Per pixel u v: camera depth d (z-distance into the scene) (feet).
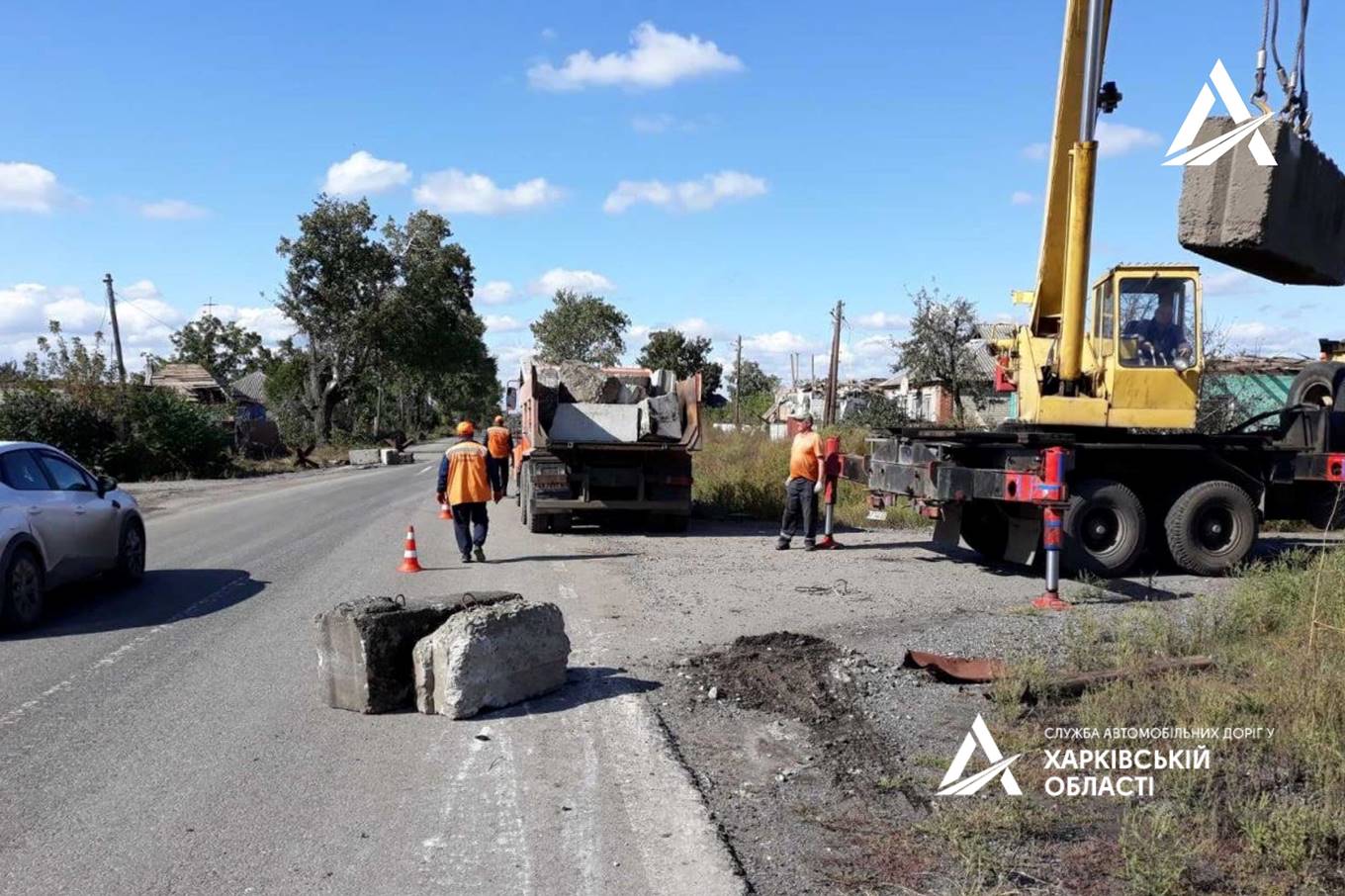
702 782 17.08
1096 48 34.30
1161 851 13.56
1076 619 27.71
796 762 18.02
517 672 21.26
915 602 32.30
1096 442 37.52
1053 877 13.41
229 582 36.63
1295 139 20.42
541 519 50.98
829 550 45.03
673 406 51.60
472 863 14.06
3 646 26.73
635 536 50.42
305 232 189.16
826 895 13.17
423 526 55.01
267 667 24.43
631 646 26.32
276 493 83.05
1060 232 37.22
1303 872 13.16
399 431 235.20
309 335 197.47
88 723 20.16
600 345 234.99
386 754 18.37
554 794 16.48
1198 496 37.29
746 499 60.90
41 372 112.88
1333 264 22.98
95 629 28.68
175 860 14.16
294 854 14.34
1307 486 40.22
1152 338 36.70
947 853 14.29
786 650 24.99
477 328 214.69
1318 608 24.67
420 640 21.01
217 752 18.48
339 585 35.68
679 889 13.29
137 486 97.14
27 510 29.12
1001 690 20.43
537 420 49.90
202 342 319.88
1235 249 20.02
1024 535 36.88
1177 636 24.44
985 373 116.57
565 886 13.38
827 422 133.59
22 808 15.99
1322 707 17.89
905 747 18.56
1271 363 73.10
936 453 38.83
